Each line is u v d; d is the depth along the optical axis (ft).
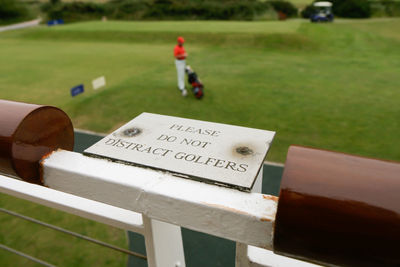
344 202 1.51
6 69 42.75
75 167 2.68
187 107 26.48
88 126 23.41
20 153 2.45
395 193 1.49
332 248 1.58
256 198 2.25
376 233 1.45
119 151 3.06
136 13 120.98
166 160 2.89
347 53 50.11
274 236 1.70
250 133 3.43
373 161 1.68
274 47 54.95
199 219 2.31
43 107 2.60
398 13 106.73
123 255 10.85
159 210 2.47
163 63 43.78
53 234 11.86
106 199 2.67
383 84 31.76
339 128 21.67
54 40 70.79
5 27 119.24
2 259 10.57
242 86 31.58
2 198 14.14
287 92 29.48
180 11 116.06
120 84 32.94
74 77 37.93
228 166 2.78
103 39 68.54
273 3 115.03
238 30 65.77
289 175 1.66
